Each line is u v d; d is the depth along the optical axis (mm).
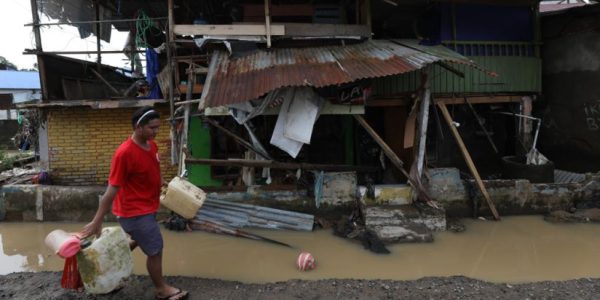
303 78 5855
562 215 6961
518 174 7766
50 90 7824
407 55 6508
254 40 7074
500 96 8727
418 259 5547
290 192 7102
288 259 5641
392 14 8656
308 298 4094
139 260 5520
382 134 9078
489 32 8578
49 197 7270
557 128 8984
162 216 7125
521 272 5109
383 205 6723
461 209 7168
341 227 6578
